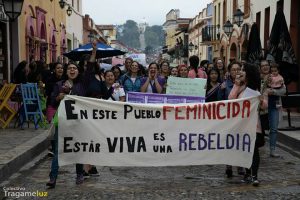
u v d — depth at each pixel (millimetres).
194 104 6930
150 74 9500
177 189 6785
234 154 7020
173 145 6934
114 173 7867
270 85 9180
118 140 6820
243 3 26969
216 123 6969
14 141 10062
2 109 12445
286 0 18000
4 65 16719
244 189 6789
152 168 8266
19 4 13320
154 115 6879
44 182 7215
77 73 7238
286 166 8531
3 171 7391
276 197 6363
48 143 10602
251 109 6973
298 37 17422
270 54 13000
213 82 8578
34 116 12086
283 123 13734
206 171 8016
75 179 7418
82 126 6730
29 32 19438
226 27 28875
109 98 7785
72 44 33125
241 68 7820
